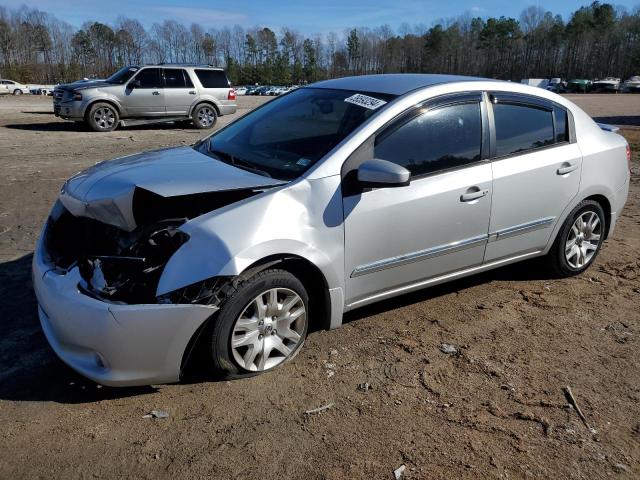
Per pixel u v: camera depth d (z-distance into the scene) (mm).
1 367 3348
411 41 105312
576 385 3311
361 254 3512
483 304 4352
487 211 4012
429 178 3717
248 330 3176
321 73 105438
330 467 2613
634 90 71562
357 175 3371
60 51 96375
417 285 3922
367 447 2748
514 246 4336
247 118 4508
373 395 3160
